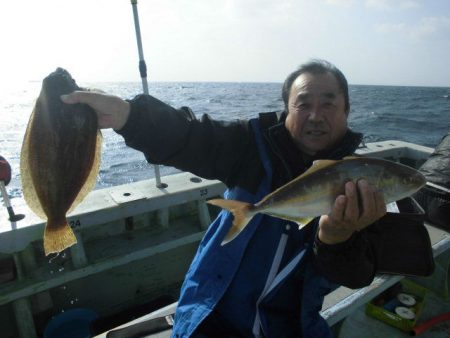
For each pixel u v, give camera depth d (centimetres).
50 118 68
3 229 127
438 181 145
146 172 506
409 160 257
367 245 78
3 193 131
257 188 84
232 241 81
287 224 80
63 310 154
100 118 72
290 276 78
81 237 146
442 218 142
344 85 82
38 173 68
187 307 82
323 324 86
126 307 168
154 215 179
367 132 821
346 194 67
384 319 139
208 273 83
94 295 160
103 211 145
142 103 77
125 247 160
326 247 72
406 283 154
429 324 137
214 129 86
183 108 90
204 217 177
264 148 85
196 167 86
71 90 70
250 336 80
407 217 86
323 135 80
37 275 141
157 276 175
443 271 156
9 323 140
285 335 81
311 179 76
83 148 70
